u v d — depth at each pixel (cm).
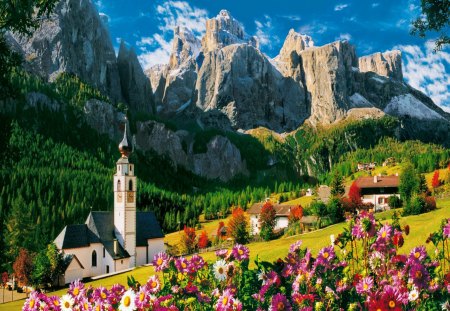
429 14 2094
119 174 11856
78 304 1096
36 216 16262
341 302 1105
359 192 13538
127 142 11975
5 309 6856
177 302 1083
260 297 1084
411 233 5172
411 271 1088
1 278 10531
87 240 11075
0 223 2609
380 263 1217
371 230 1266
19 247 12519
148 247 12550
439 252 1370
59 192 19325
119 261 11319
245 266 1212
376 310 882
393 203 12600
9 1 1744
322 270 1149
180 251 13425
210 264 1229
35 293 1102
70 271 10294
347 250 1342
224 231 15462
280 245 8781
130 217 11800
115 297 1084
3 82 1959
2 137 1983
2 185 18300
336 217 11088
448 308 1043
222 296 1021
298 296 1048
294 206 16162
